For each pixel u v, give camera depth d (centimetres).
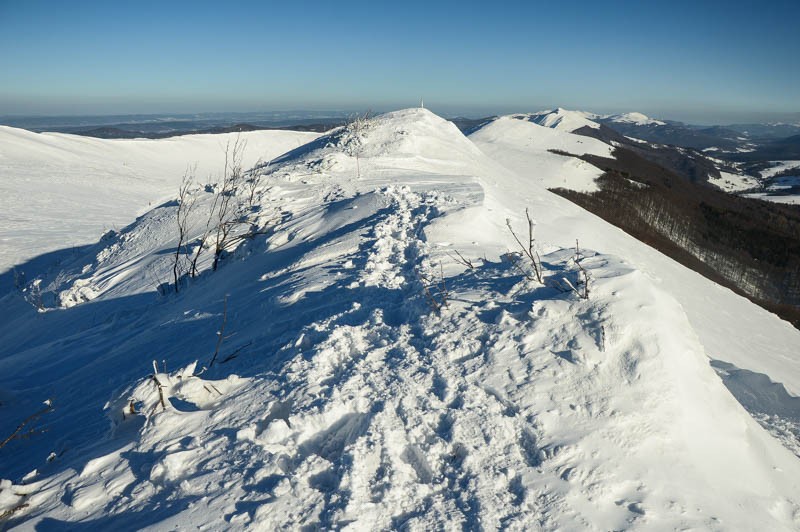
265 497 312
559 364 409
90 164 6794
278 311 674
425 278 619
